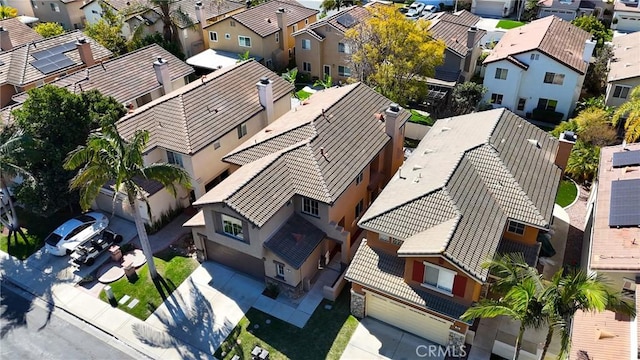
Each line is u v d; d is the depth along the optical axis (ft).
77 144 102.37
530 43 143.02
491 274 75.05
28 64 139.85
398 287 77.20
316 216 90.22
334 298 87.51
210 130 107.55
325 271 94.07
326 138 96.53
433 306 74.08
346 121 103.04
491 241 74.79
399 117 107.34
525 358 74.54
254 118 118.52
